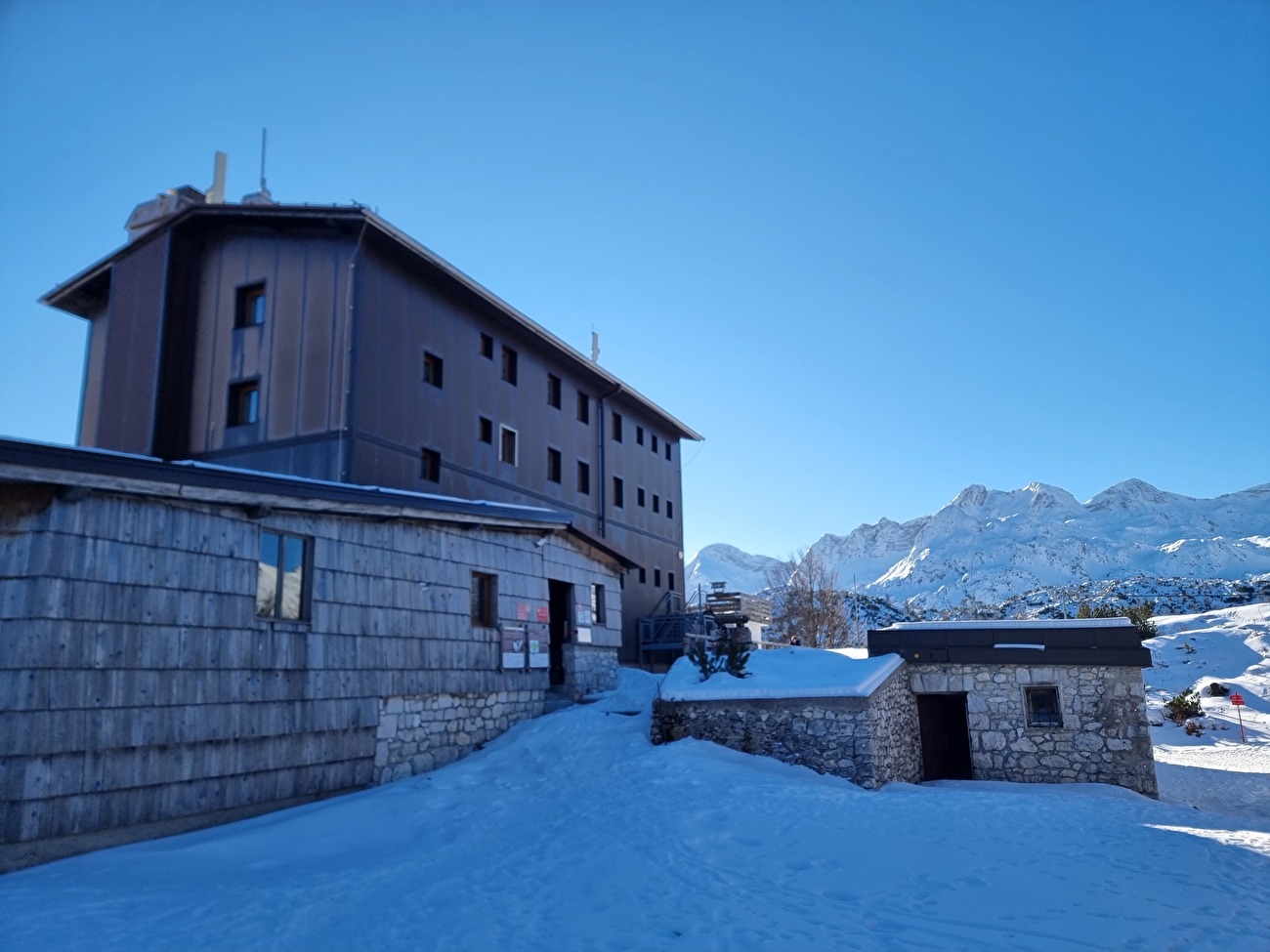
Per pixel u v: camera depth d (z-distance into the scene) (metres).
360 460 19.27
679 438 37.56
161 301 20.89
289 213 20.08
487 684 15.84
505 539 16.95
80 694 9.30
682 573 35.97
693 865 8.23
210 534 10.99
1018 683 15.44
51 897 7.71
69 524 9.38
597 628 20.14
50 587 9.12
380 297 20.62
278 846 10.00
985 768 15.36
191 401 20.86
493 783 13.18
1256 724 29.95
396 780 13.50
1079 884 7.58
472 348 24.00
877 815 9.98
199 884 8.46
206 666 10.70
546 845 9.38
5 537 9.24
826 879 7.75
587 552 20.11
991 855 8.45
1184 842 9.23
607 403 31.58
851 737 13.12
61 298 23.47
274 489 11.59
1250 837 9.72
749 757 13.40
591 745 14.42
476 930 6.64
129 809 9.69
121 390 20.97
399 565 14.17
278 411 19.89
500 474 24.56
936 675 15.87
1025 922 6.64
